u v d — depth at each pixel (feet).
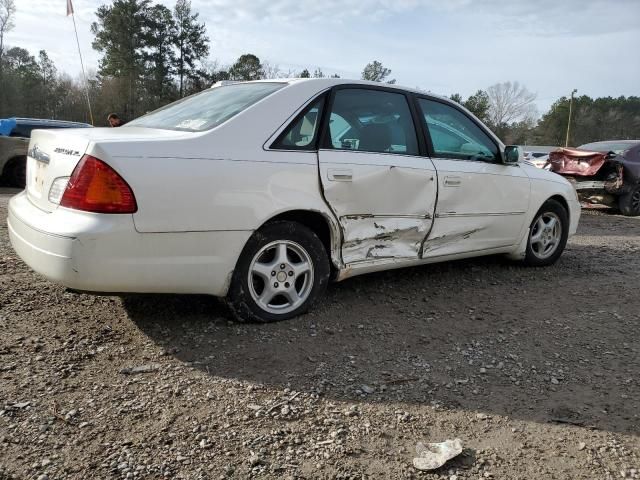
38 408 8.15
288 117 11.55
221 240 10.46
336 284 14.82
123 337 10.76
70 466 6.95
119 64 165.58
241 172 10.58
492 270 17.29
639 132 221.66
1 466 6.87
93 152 9.38
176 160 9.91
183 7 172.14
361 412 8.56
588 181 36.68
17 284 13.38
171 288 10.18
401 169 13.03
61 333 10.77
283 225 11.43
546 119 228.84
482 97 198.59
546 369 10.36
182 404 8.50
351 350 10.77
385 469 7.24
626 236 26.40
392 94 13.69
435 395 9.21
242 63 176.86
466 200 14.67
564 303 14.33
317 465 7.23
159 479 6.81
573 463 7.51
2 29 165.07
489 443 7.93
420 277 16.05
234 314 11.30
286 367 9.90
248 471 7.04
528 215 16.81
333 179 11.84
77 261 9.25
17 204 11.43
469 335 11.88
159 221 9.71
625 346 11.57
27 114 176.04
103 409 8.24
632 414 8.84
